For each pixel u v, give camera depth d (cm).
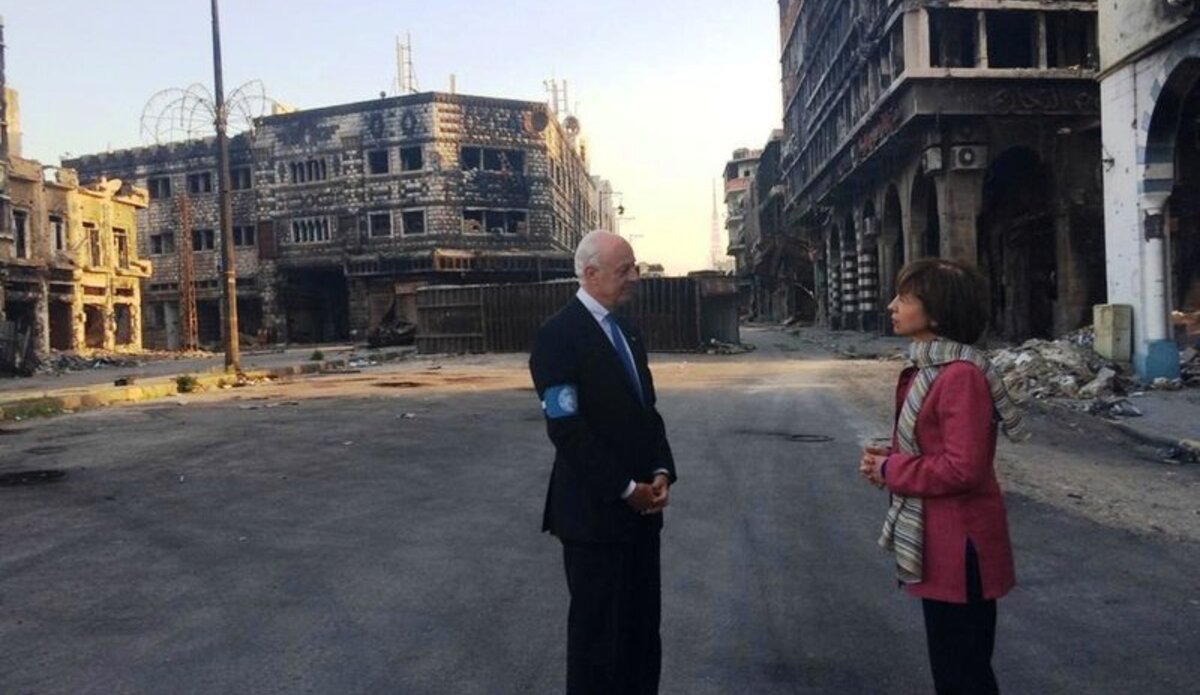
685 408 1348
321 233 5697
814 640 428
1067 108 2688
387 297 5509
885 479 268
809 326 5800
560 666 396
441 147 5403
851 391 1552
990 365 268
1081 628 440
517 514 689
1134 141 1438
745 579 523
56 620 457
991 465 264
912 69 2647
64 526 662
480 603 481
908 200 3103
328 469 891
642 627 329
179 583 518
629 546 317
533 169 5644
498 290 3362
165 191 6297
